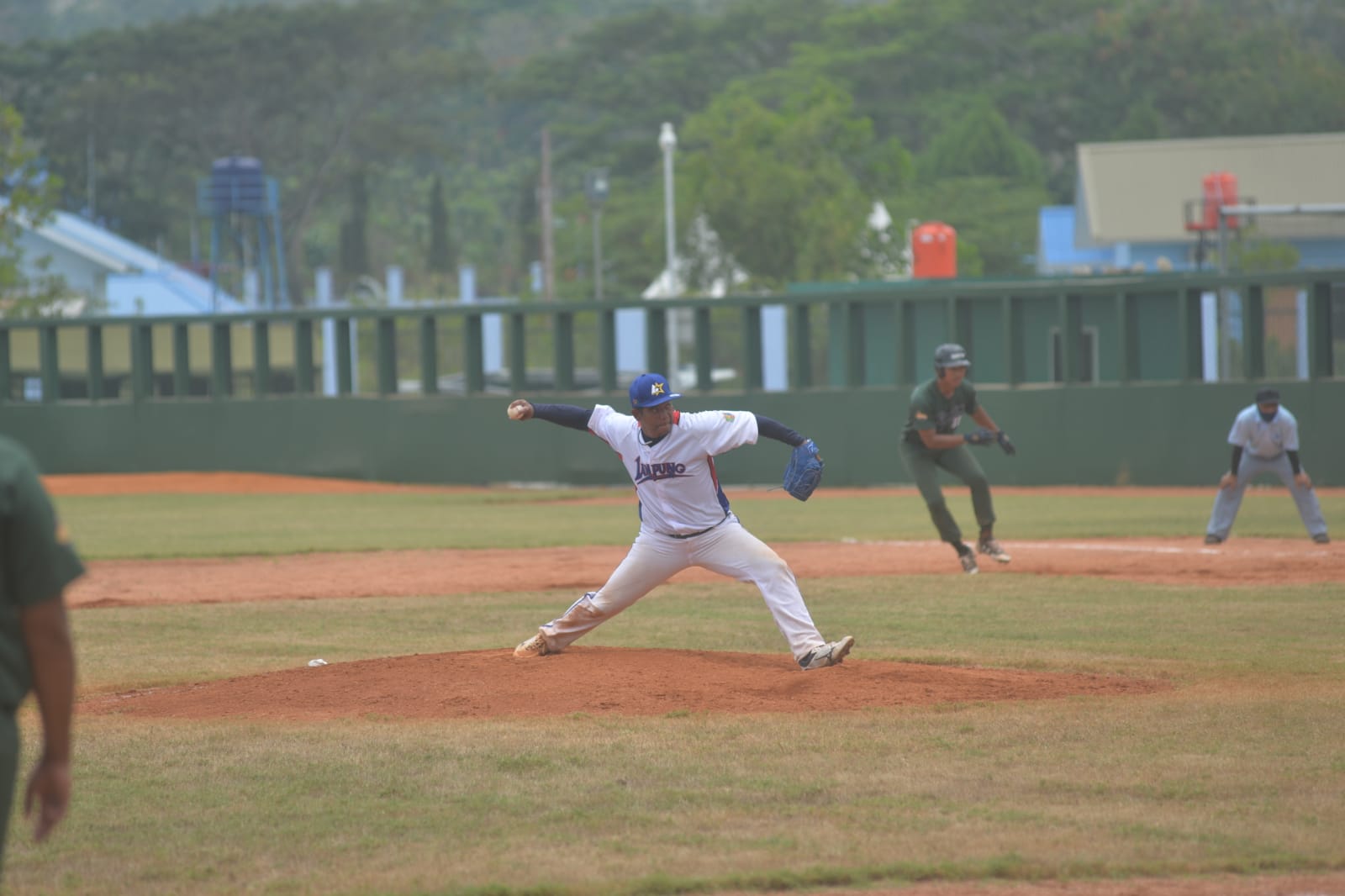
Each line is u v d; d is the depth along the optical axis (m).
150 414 128.62
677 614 45.69
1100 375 126.25
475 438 120.00
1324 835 21.41
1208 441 102.38
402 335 139.75
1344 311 114.50
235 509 95.44
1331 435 98.81
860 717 29.20
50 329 130.62
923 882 19.83
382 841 21.94
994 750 26.55
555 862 20.66
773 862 20.53
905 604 46.69
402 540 73.00
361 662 35.19
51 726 14.55
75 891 19.88
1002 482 108.50
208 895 19.61
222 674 36.66
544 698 31.00
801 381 113.62
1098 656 36.34
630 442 31.89
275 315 125.88
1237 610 44.09
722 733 28.05
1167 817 22.42
